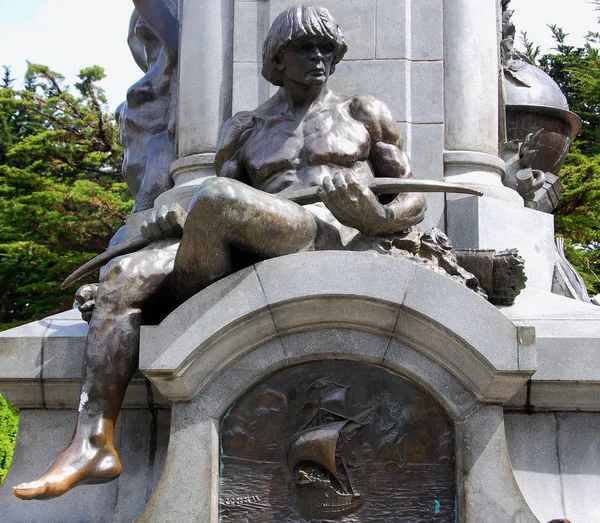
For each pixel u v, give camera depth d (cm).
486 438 516
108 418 532
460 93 743
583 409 555
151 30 911
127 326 542
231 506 527
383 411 530
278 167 618
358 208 551
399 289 512
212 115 768
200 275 536
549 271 729
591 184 1716
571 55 2280
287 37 605
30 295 2188
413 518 520
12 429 1391
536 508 540
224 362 529
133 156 873
